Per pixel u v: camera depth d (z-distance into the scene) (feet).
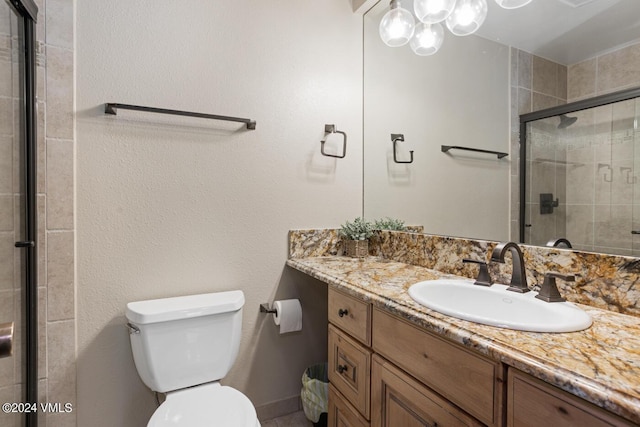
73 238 4.27
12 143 3.57
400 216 5.79
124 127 4.58
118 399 4.62
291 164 5.81
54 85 4.14
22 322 3.74
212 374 4.52
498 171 4.23
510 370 2.31
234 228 5.36
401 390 3.30
